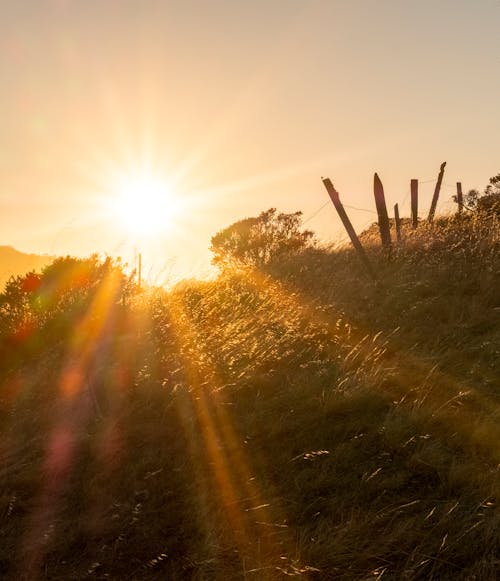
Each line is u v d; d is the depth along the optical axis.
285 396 5.61
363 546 3.52
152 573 3.61
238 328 7.80
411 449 4.46
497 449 4.26
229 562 3.59
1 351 9.66
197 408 5.68
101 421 5.98
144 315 9.66
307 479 4.31
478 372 5.49
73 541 4.02
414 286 8.12
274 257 12.40
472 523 3.53
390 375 5.63
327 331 7.26
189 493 4.36
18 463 5.39
